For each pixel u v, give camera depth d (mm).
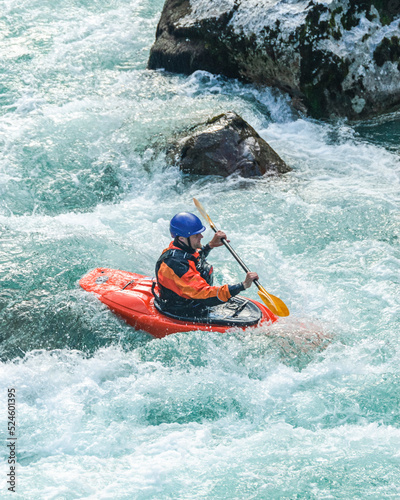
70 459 14969
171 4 42062
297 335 18578
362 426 15711
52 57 42688
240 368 17656
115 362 18141
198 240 17875
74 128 33500
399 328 19203
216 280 22312
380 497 13391
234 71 38719
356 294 21047
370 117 37094
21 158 31219
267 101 37562
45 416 16406
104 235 25281
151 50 41750
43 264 22438
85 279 20891
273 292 21484
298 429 15758
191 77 39344
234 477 14172
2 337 19359
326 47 34812
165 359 18125
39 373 17859
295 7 35562
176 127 32688
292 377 17359
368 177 30000
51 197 29234
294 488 13750
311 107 36594
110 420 16312
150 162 31047
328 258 23391
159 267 18031
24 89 38625
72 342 18969
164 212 27625
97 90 38812
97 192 29781
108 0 51969
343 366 17641
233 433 15828
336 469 14227
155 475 14297
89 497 13617
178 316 18562
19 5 49781
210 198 28359
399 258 23047
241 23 37094
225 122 30562
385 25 36500
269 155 30875
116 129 33438
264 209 27000
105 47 44594
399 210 26281
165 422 16281
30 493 13742
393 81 36906
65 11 49656
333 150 33406
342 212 26203
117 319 19266
